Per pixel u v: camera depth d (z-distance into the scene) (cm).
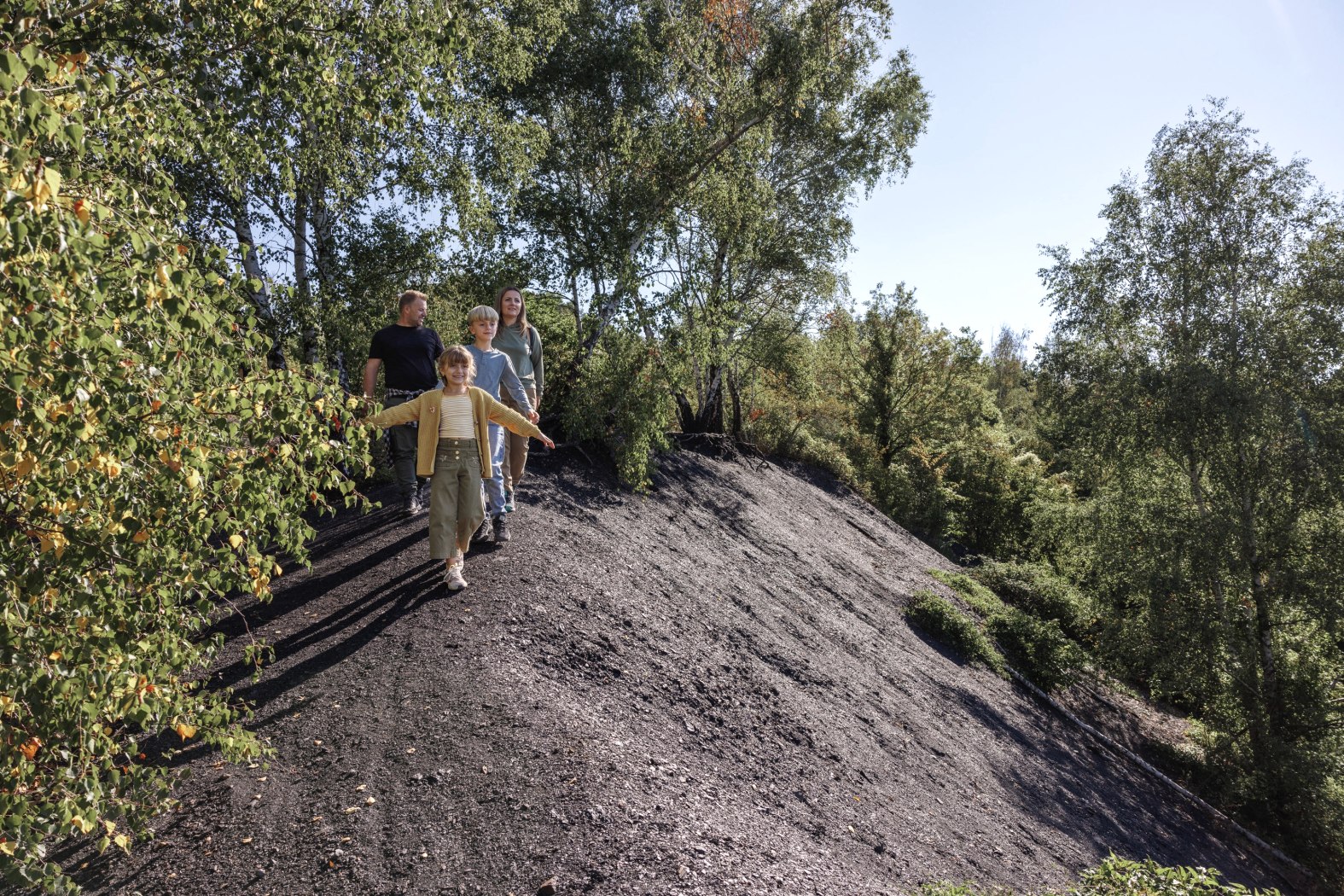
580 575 645
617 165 1244
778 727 588
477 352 624
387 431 715
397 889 291
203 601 249
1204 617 1367
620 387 1018
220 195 791
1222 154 1549
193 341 214
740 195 1360
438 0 411
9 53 158
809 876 374
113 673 223
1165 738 1408
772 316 1880
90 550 210
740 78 1271
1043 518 1753
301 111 426
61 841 323
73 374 182
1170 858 891
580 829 328
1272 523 1380
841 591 1210
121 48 318
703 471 1392
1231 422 1373
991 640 1375
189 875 299
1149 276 1584
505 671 454
